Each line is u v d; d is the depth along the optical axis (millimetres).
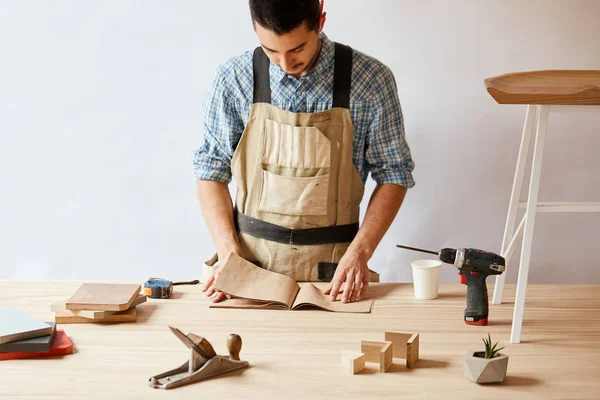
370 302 2092
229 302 2092
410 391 1533
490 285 2305
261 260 2283
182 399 1495
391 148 2275
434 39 2834
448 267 3006
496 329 1896
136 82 2912
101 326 1906
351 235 2289
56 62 2893
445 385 1562
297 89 2199
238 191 2309
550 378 1602
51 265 3062
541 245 2979
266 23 1806
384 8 2822
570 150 2896
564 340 1824
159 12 2857
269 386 1555
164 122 2943
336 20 2840
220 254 2221
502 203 2949
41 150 2967
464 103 2877
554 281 3004
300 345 1778
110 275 3068
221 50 2887
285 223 2246
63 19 2859
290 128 2201
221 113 2281
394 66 2865
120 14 2859
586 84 1800
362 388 1545
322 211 2232
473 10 2809
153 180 2992
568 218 2947
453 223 2979
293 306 2047
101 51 2887
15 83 2908
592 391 1540
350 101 2205
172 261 3059
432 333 1863
